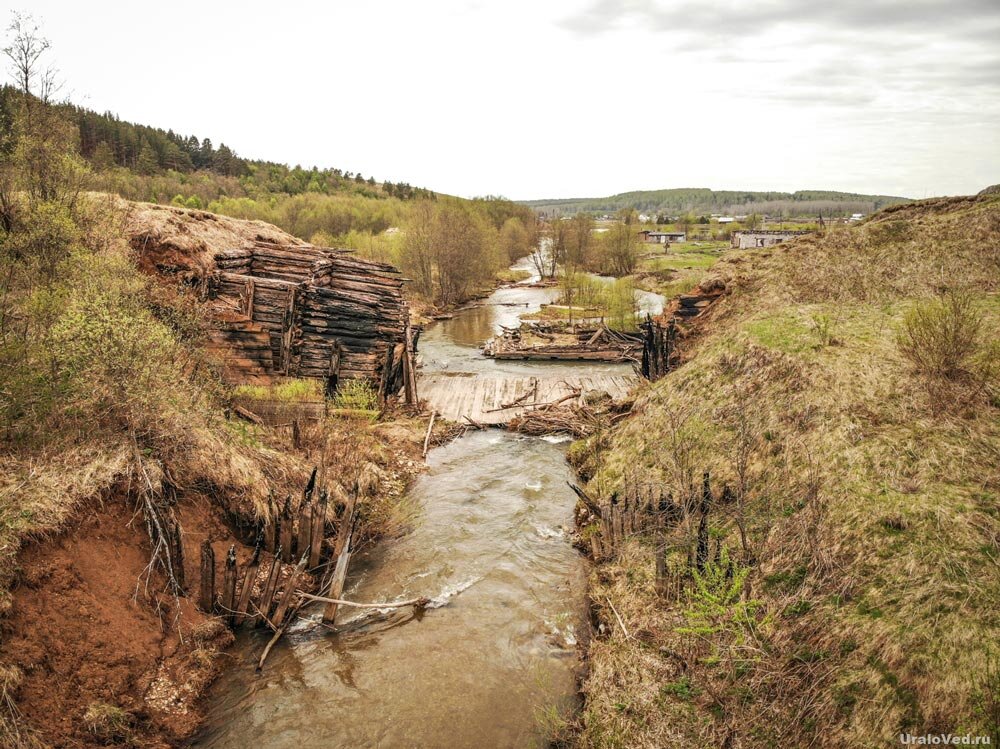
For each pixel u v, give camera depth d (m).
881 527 8.52
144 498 10.12
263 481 12.59
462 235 58.16
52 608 8.22
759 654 7.86
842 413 11.22
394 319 22.19
